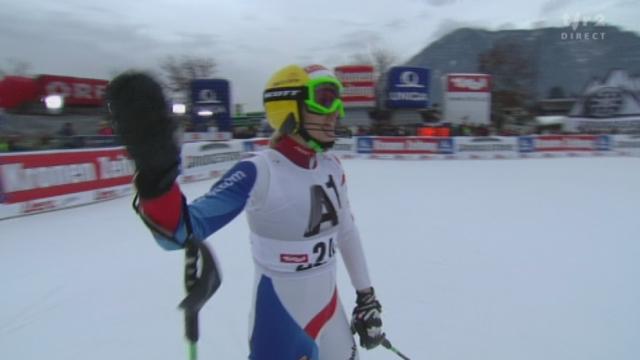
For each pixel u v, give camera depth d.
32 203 8.02
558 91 43.97
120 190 10.07
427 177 12.96
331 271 1.72
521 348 3.05
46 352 3.12
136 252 5.52
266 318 1.63
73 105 18.16
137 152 0.95
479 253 5.27
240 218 7.36
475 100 26.08
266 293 1.63
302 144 1.59
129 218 7.61
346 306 3.82
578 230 6.40
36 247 5.83
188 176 12.72
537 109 38.06
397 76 25.44
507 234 6.18
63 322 3.59
